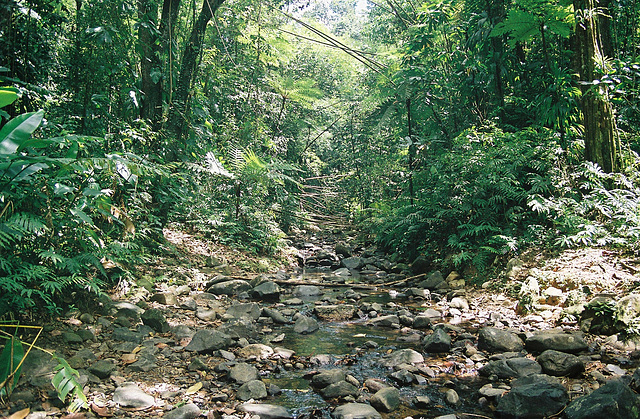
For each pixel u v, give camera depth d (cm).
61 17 511
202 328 451
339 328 498
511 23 633
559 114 623
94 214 439
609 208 546
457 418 288
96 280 415
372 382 334
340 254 1076
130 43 609
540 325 451
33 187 339
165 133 659
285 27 1375
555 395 286
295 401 312
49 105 467
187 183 729
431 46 970
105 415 268
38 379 286
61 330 356
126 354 355
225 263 765
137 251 578
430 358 395
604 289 464
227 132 1002
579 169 621
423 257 777
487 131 800
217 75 941
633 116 699
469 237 715
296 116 1519
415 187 964
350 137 1722
